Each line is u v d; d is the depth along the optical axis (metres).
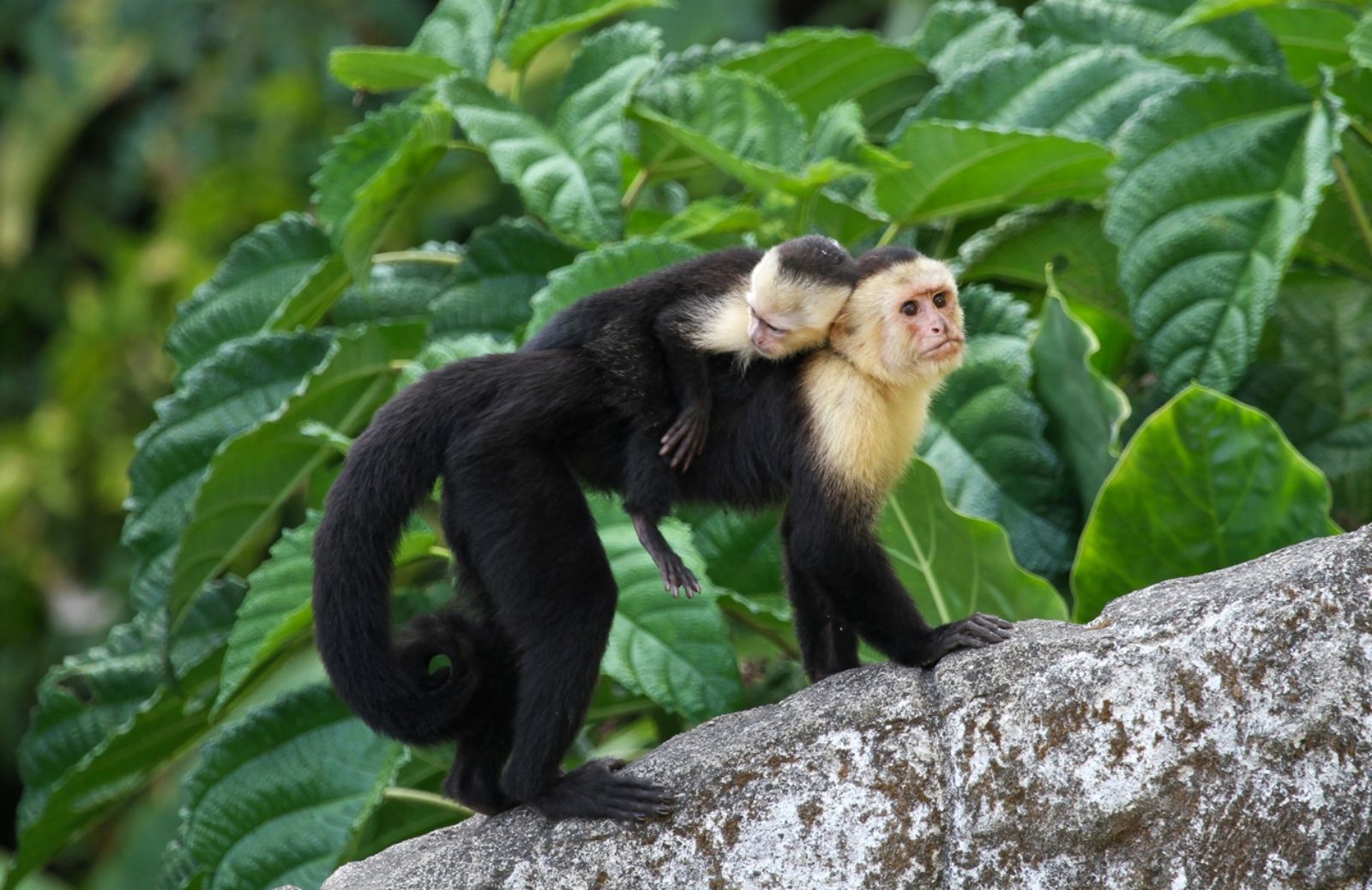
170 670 11.42
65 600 18.98
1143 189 11.09
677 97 12.26
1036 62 12.63
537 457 7.65
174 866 11.34
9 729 18.73
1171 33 12.70
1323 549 6.94
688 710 9.52
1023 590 9.82
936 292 7.93
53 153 20.25
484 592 7.84
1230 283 10.83
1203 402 9.37
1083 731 6.54
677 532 9.95
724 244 12.34
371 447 7.69
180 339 12.80
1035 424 11.05
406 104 12.20
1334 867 6.36
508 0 13.80
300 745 10.66
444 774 11.46
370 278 12.82
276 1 20.06
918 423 8.20
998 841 6.59
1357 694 6.38
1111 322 12.58
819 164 10.80
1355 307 12.06
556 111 11.77
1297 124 11.03
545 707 7.31
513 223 12.27
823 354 7.95
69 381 19.05
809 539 7.64
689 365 8.01
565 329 8.21
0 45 21.39
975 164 11.59
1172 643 6.52
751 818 6.74
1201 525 9.59
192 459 11.98
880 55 13.50
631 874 6.82
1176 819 6.45
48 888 16.69
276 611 10.21
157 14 20.34
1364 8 12.11
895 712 6.72
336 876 7.46
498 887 6.94
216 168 19.41
